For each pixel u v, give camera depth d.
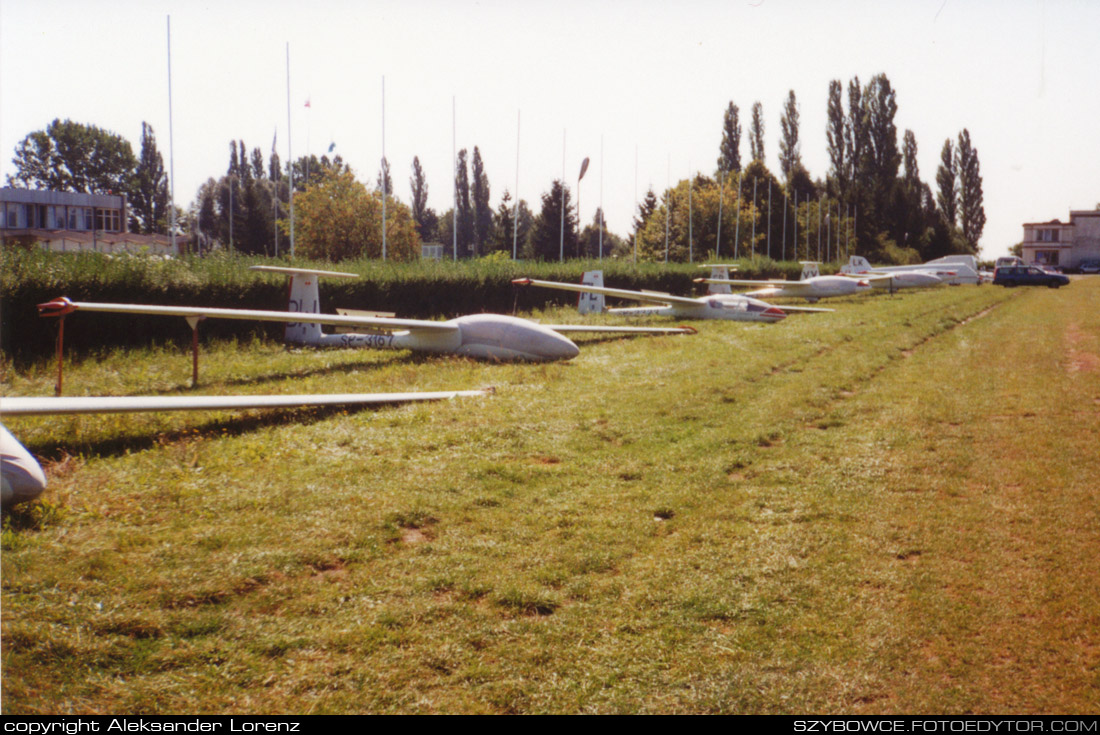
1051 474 6.62
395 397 9.16
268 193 63.97
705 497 6.09
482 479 6.37
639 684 3.49
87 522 5.04
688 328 18.66
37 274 13.37
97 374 11.58
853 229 72.94
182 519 5.17
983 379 11.54
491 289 24.72
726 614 4.12
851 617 4.10
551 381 11.16
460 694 3.37
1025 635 3.91
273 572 4.45
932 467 6.92
